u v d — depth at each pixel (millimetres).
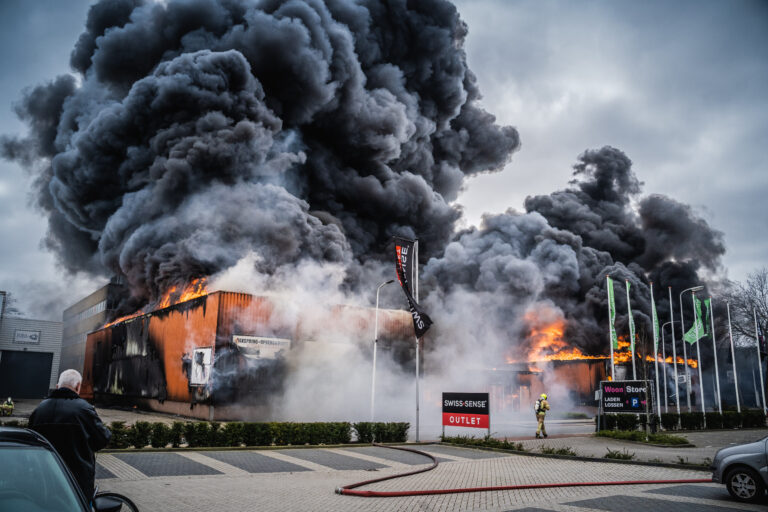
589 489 10586
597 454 16828
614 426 24500
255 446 16469
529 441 20938
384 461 14406
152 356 35406
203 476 11312
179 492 9438
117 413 34500
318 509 8297
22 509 3176
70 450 5008
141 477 10906
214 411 27297
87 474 5117
